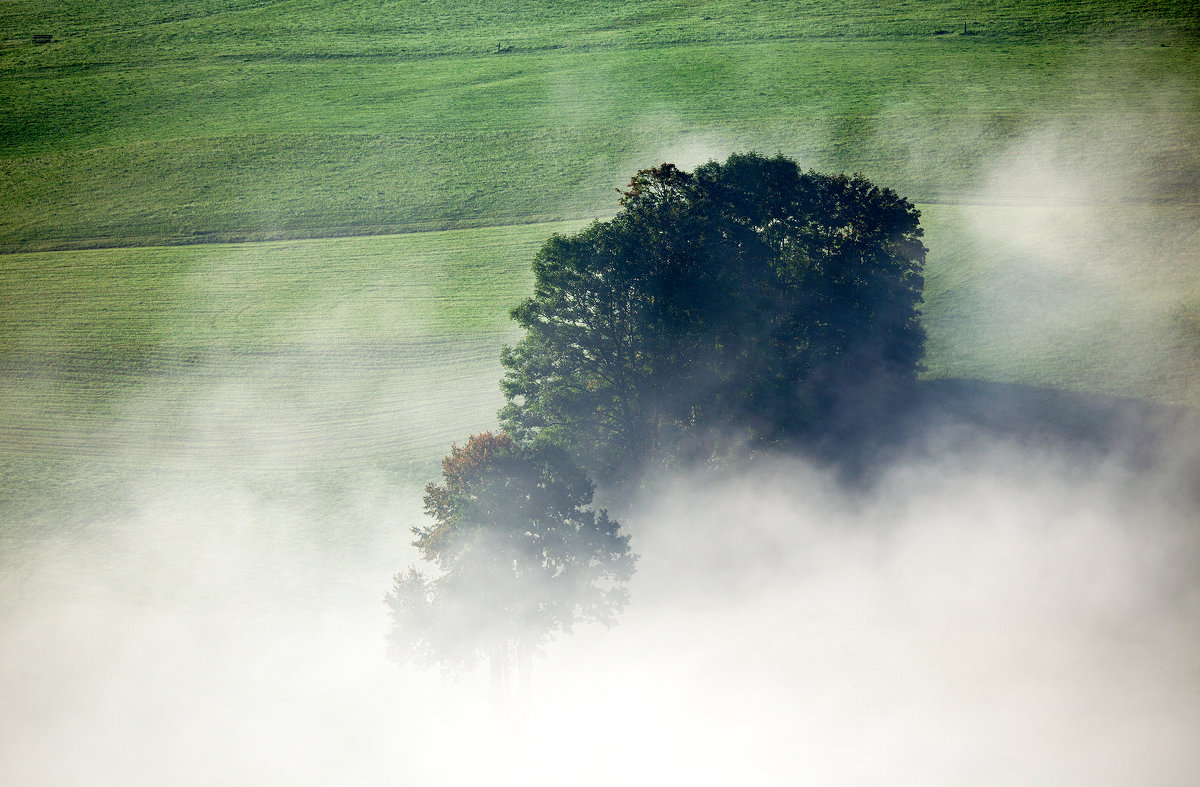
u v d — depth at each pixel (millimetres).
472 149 137375
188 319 98875
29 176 136500
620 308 55500
